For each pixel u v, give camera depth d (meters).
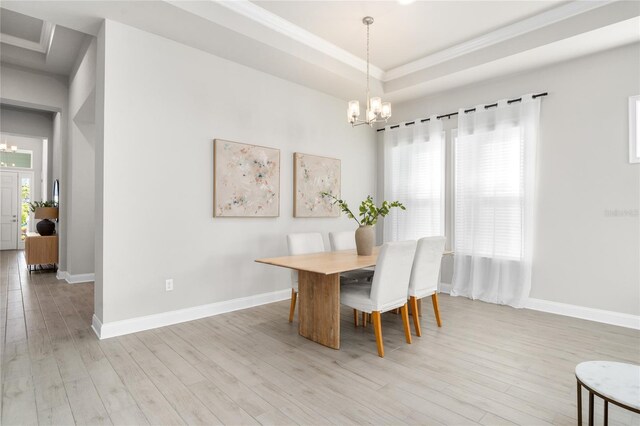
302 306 3.00
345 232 4.09
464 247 4.39
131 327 3.04
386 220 5.31
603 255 3.45
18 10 2.76
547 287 3.80
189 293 3.42
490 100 4.27
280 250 4.22
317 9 3.22
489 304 4.07
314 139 4.63
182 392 2.04
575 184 3.63
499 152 4.10
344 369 2.36
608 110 3.43
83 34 3.81
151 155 3.16
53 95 4.97
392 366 2.41
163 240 3.24
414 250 2.85
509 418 1.80
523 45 3.47
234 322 3.36
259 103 4.00
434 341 2.90
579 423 1.61
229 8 3.07
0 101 4.69
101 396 1.99
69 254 5.03
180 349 2.68
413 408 1.89
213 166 3.59
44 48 4.44
